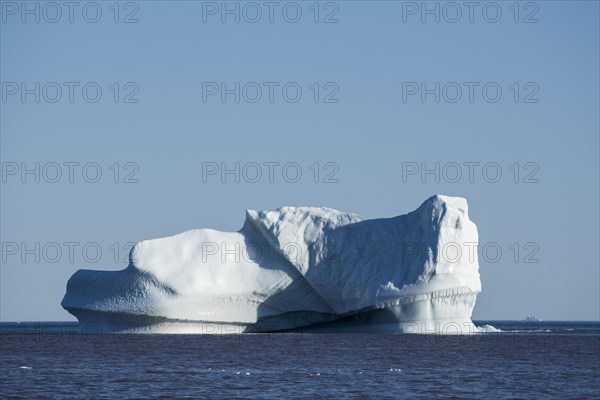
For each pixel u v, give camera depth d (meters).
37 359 146.88
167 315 195.88
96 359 146.75
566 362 151.88
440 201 197.62
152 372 126.62
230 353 158.38
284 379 119.44
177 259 197.25
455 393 109.19
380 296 195.75
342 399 103.19
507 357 160.50
